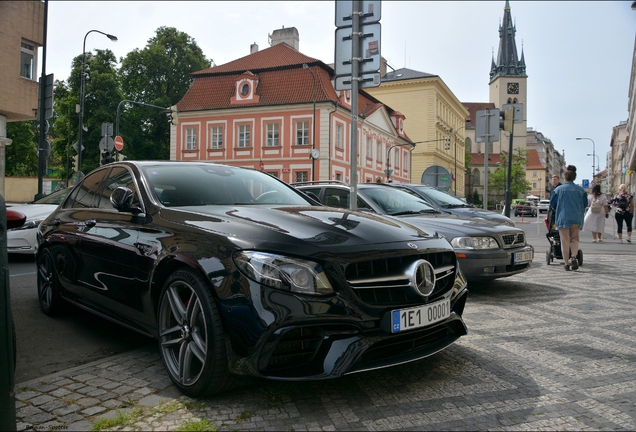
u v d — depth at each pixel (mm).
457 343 4305
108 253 3869
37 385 3225
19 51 21062
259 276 2781
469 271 6312
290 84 37188
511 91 109500
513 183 99375
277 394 3094
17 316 5043
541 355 3969
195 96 39938
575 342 4352
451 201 8859
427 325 3145
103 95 43344
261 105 37125
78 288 4371
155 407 2883
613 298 6355
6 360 2400
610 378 3465
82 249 4273
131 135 45188
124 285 3686
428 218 6969
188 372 3049
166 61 48500
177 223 3424
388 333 2939
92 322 4867
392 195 7742
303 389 3184
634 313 5492
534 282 7633
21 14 21016
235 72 39469
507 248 6535
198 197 3980
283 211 3598
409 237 3379
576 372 3580
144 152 47156
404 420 2766
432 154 59656
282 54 39844
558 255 9445
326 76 37906
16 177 44062
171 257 3191
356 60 7371
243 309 2754
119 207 3768
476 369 3619
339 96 37594
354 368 2832
